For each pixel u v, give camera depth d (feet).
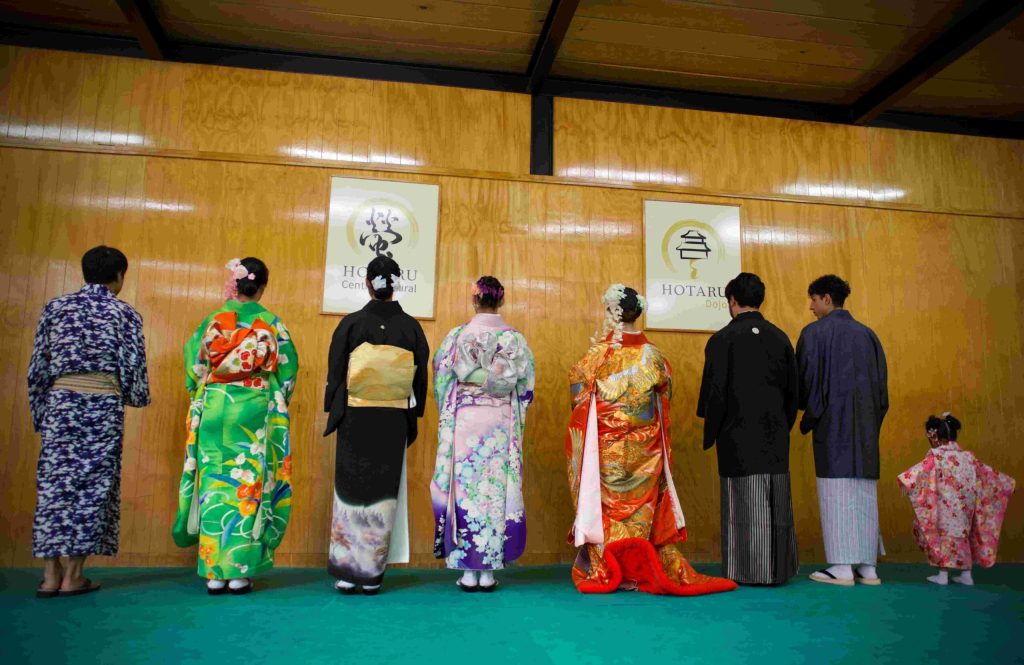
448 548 10.30
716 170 15.38
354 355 10.28
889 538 14.65
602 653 7.11
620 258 14.60
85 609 8.70
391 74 14.49
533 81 14.46
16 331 12.58
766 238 15.26
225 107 13.80
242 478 9.77
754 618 8.73
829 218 15.62
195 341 9.98
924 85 15.34
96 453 9.64
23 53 13.37
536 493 13.53
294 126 13.96
